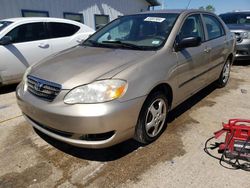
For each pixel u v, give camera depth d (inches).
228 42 186.9
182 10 145.9
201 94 185.5
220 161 102.3
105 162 103.0
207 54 150.6
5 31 194.2
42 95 98.3
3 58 189.9
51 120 93.9
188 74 131.0
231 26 295.6
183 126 133.0
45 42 215.5
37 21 214.5
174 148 112.3
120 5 555.2
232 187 88.0
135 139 111.0
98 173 96.4
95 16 506.0
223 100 173.3
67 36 234.7
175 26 126.8
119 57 107.9
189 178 92.8
